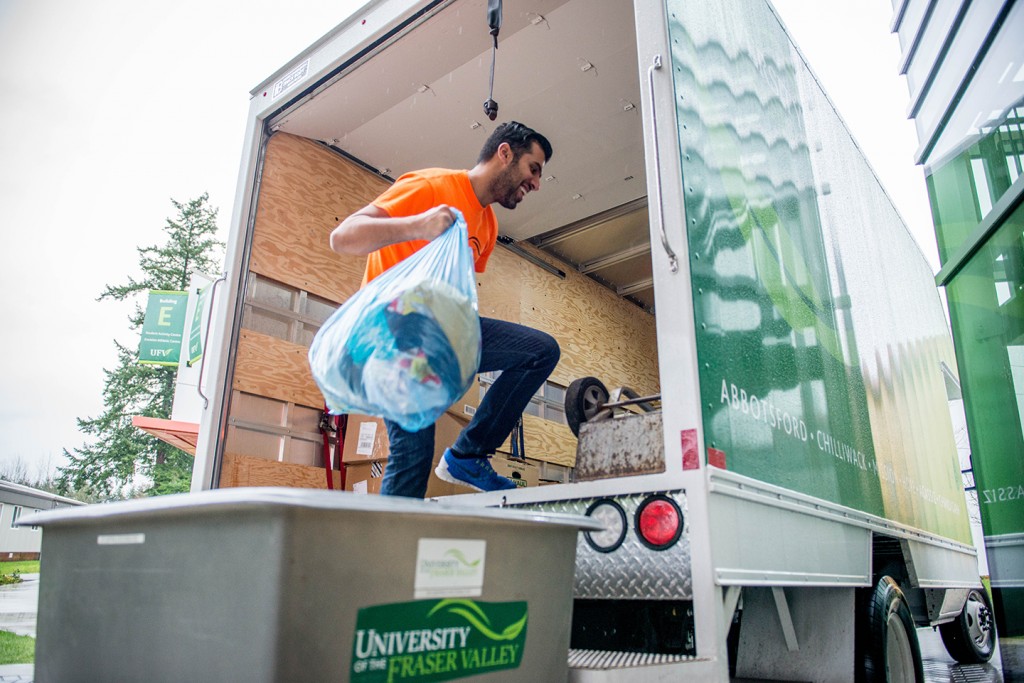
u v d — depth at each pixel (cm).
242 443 308
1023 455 427
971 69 494
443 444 297
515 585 141
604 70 343
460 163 407
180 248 3262
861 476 278
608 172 416
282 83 327
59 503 1462
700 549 163
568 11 305
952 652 516
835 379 272
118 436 2964
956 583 430
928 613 385
